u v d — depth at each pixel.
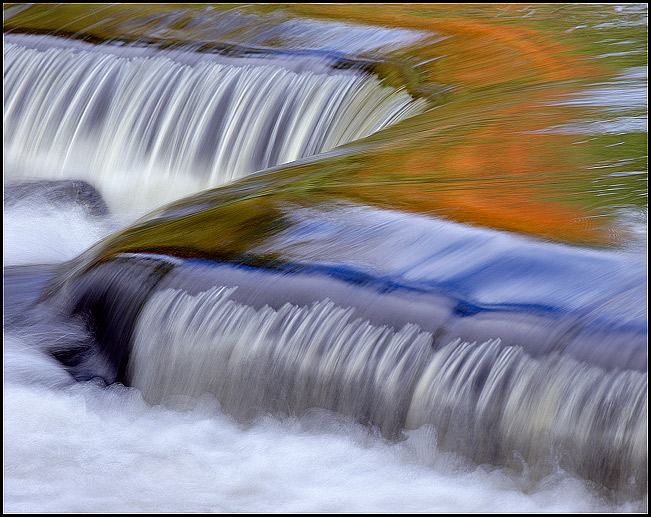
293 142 29.28
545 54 30.77
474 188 19.41
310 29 33.62
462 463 14.38
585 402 13.49
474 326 14.70
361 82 29.14
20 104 34.19
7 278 20.75
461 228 17.38
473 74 28.95
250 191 20.95
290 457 15.05
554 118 23.81
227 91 30.58
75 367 17.77
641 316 14.23
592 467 13.41
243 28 34.38
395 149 22.58
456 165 20.89
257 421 15.98
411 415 14.77
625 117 23.59
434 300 15.31
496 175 20.09
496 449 14.11
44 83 33.97
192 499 13.89
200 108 30.86
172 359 16.81
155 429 16.11
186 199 21.75
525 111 24.66
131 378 17.28
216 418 16.28
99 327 18.20
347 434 15.30
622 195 18.75
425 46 31.94
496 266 16.03
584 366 13.67
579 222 17.55
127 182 30.97
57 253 24.44
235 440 15.69
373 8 37.19
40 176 32.50
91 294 18.59
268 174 22.42
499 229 17.30
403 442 14.83
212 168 30.03
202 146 30.39
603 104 24.80
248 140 29.75
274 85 30.11
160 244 18.69
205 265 17.41
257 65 30.66
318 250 17.19
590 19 35.44
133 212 29.52
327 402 15.45
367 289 15.84
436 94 27.38
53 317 18.88
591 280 15.38
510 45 31.88
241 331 16.23
